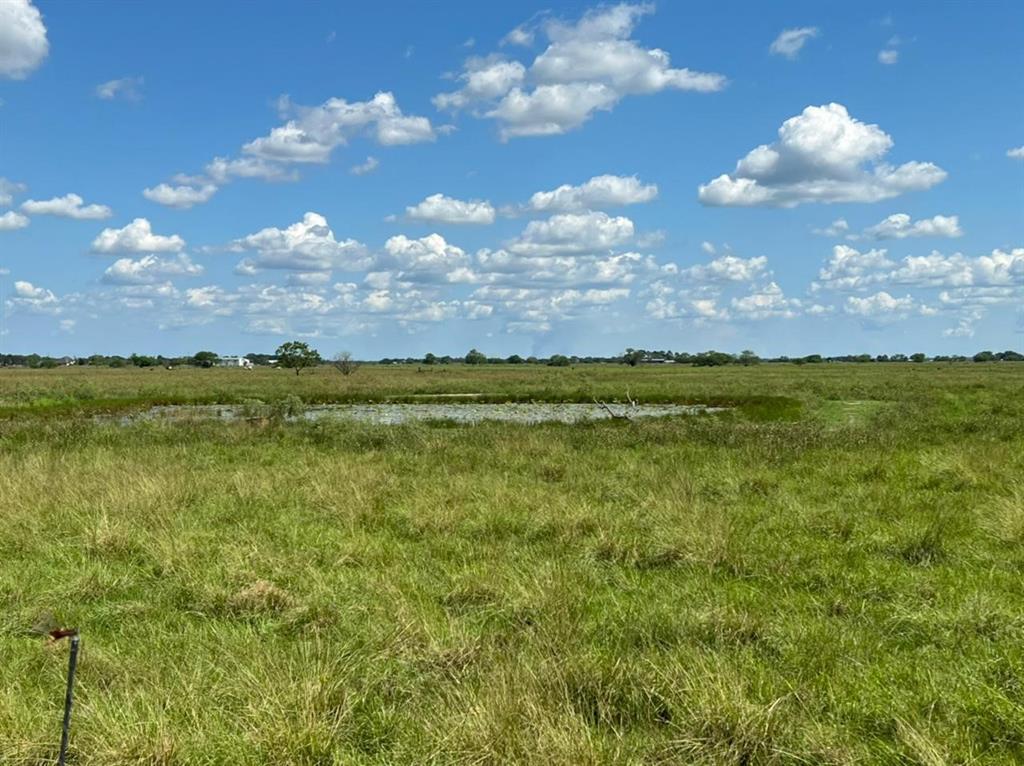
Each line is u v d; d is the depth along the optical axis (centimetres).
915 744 446
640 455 1695
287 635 659
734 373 8412
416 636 620
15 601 733
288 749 450
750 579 807
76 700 516
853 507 1116
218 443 2052
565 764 423
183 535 941
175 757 447
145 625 676
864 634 629
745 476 1355
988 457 1474
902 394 3825
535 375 7900
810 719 488
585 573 809
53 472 1395
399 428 2203
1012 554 861
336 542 945
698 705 481
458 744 449
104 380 6494
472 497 1209
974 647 597
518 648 600
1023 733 462
